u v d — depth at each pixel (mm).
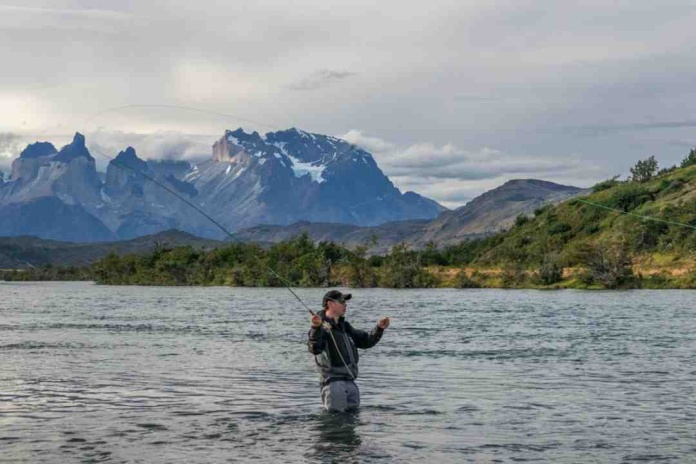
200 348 29422
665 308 58438
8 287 157125
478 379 20344
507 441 12898
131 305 70000
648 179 170750
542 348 28766
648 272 113750
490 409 15836
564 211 158125
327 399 15477
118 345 30781
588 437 13164
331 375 15562
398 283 128250
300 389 18688
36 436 13422
